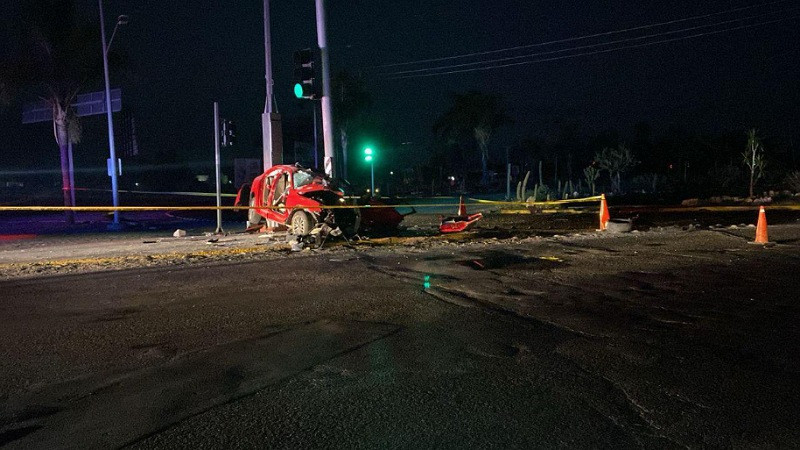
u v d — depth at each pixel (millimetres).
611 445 3619
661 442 3658
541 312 7031
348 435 3777
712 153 52938
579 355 5383
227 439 3736
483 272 9875
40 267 10969
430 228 18781
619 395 4418
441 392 4492
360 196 17078
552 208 29531
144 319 6824
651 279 9133
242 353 5484
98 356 5438
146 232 21891
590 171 47062
